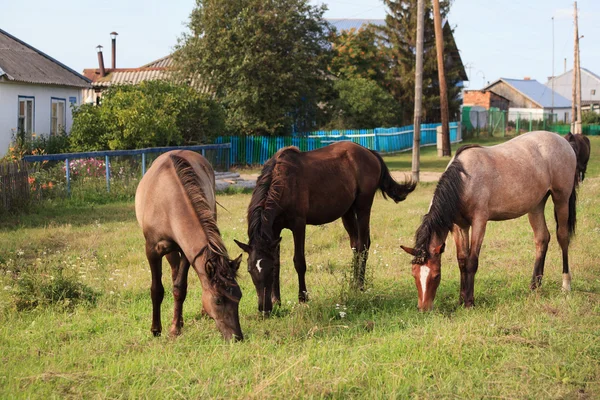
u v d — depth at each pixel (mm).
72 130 20812
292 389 4227
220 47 26781
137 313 6457
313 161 7363
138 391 4285
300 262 7000
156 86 23125
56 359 5008
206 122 23750
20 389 4348
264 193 6543
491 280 7789
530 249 9555
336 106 35844
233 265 5137
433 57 42562
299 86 27500
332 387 4258
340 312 6129
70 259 8766
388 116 37062
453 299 7074
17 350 5254
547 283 7496
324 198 7293
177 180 5566
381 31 45438
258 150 28547
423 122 44781
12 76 19969
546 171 7363
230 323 5121
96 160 16938
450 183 6598
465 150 7020
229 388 4309
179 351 5246
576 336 5312
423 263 6344
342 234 11086
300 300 7004
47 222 12367
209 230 5258
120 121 20078
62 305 6527
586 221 11453
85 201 15242
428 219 6484
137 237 10641
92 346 5348
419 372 4562
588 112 66062
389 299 6988
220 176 22203
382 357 4887
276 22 26984
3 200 12891
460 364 4734
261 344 5234
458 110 45312
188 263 5742
